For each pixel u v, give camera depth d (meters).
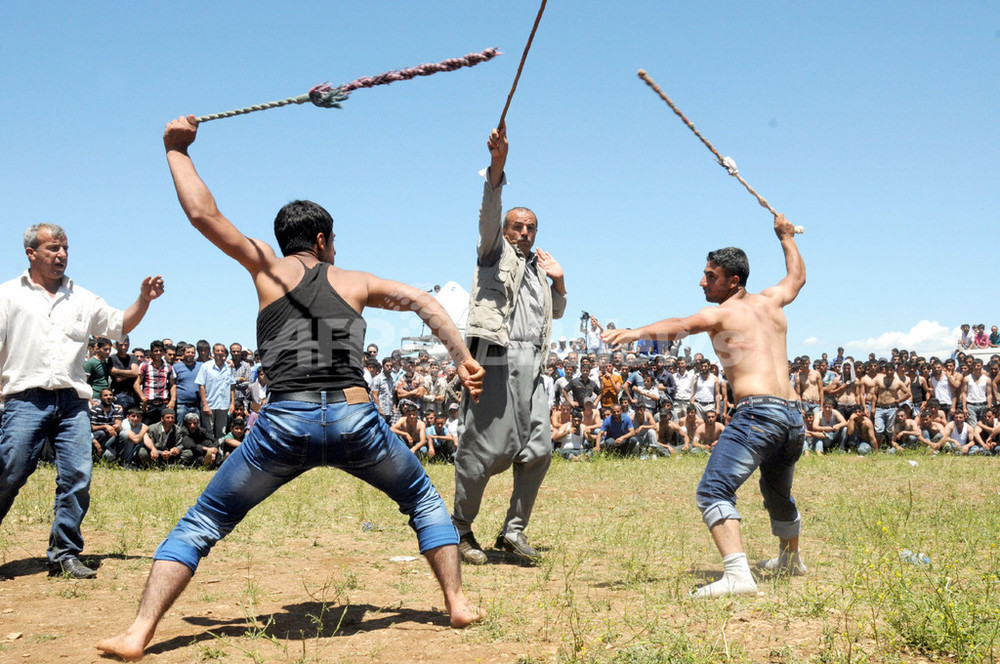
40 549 5.83
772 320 4.72
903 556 5.01
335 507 7.82
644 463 12.26
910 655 3.18
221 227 3.60
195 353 12.93
